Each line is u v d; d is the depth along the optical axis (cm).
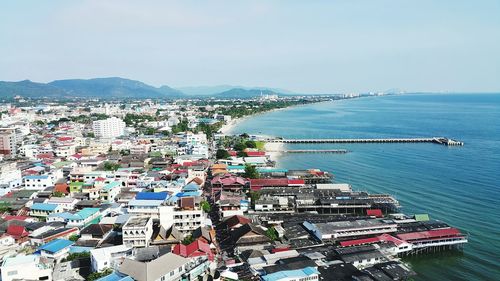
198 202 14350
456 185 19612
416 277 10844
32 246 12006
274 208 16075
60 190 17688
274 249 11544
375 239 12500
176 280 8456
